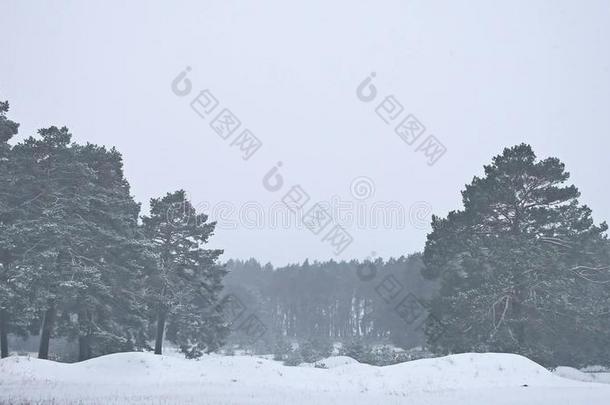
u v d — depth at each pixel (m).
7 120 34.16
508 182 39.19
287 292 126.12
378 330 109.69
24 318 31.73
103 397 16.83
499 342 35.50
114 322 36.50
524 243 37.25
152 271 39.06
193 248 44.00
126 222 37.38
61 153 34.47
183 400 16.23
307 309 121.75
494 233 40.53
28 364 24.44
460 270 39.59
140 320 37.84
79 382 22.53
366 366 28.61
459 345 36.94
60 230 32.03
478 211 39.59
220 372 26.55
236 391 20.25
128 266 37.22
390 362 49.56
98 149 38.00
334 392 21.31
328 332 119.25
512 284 35.75
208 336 45.38
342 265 132.38
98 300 34.41
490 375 25.95
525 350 35.44
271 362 29.25
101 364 25.92
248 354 75.44
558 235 40.00
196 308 44.22
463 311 36.81
